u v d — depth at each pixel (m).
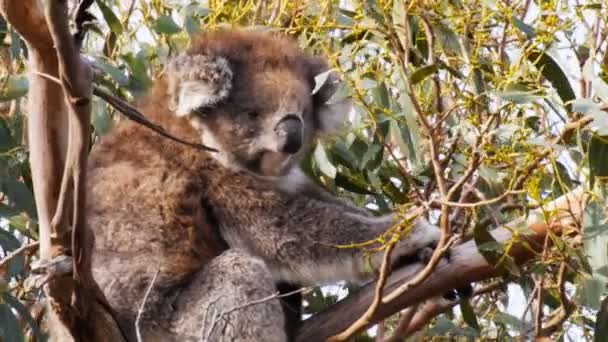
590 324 10.00
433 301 9.79
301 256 10.13
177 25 10.41
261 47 10.95
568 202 7.75
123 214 9.98
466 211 8.98
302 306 10.80
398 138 8.95
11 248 9.84
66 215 6.44
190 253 9.98
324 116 11.07
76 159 6.01
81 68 5.71
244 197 10.35
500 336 10.52
